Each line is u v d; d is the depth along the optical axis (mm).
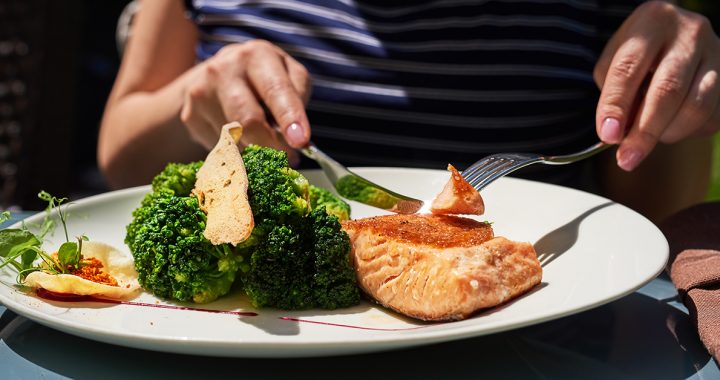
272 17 837
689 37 634
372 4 825
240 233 493
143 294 532
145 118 849
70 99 1272
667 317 516
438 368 464
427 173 662
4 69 1234
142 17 938
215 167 542
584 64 832
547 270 527
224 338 438
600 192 935
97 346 483
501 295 484
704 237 578
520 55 814
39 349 481
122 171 876
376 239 519
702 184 901
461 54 812
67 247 537
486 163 580
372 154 829
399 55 814
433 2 816
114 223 613
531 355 475
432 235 512
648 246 513
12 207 1182
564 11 820
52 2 1226
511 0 811
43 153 1260
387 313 511
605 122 604
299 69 700
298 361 469
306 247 518
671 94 605
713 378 454
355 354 456
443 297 481
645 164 893
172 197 537
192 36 927
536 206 603
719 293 499
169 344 440
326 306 517
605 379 454
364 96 817
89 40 1669
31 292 515
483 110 818
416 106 814
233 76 665
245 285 519
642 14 653
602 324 508
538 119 825
